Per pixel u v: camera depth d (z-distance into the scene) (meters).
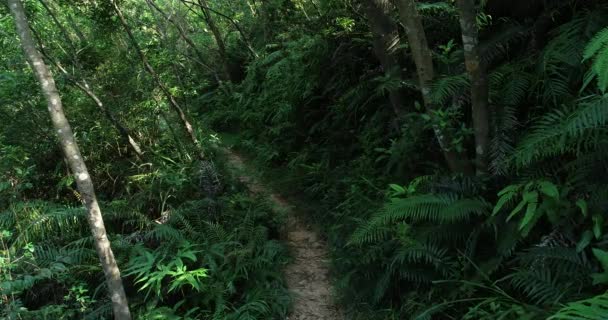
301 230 6.68
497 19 5.14
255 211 6.46
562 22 4.55
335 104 7.41
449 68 4.63
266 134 9.88
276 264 5.55
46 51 7.59
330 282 5.26
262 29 11.87
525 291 3.32
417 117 5.05
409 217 4.48
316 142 8.33
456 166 4.41
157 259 5.38
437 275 4.07
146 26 9.56
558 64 4.09
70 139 3.93
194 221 6.44
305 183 7.66
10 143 7.92
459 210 3.71
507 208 3.72
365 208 5.38
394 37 5.52
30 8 6.91
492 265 3.59
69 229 6.29
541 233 3.66
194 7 14.77
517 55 4.80
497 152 3.96
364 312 4.50
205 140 8.80
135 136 8.63
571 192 3.48
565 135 3.21
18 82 7.18
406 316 4.14
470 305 3.68
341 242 5.52
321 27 7.57
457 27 5.42
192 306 5.05
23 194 7.75
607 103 3.06
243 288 5.23
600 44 2.90
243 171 8.46
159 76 8.35
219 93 12.88
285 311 4.82
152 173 7.73
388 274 4.29
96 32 8.09
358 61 6.91
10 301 4.97
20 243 5.62
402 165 5.23
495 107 4.17
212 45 14.75
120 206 6.77
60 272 5.29
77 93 8.05
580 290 3.06
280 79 9.21
